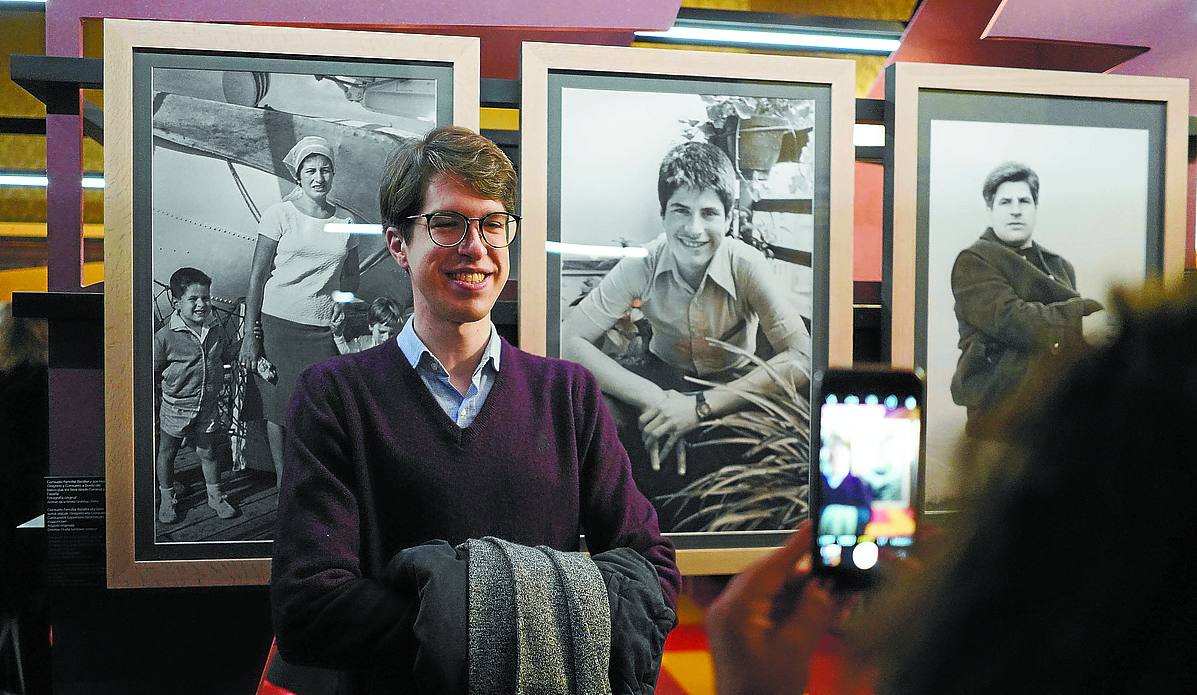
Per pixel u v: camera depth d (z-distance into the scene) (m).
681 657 1.78
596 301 1.67
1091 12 1.96
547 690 0.93
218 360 1.57
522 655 0.93
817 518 0.69
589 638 0.95
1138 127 1.82
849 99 1.73
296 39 1.58
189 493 1.56
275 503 1.58
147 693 1.69
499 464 1.11
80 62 1.60
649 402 1.69
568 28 1.82
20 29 2.85
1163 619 0.25
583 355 1.67
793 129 1.73
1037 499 0.27
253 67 1.58
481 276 1.13
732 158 1.71
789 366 1.72
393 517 1.09
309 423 1.09
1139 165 1.82
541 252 1.65
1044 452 0.28
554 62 1.65
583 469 1.19
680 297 1.70
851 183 1.73
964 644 0.28
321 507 1.04
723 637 0.60
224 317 1.57
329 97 1.60
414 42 1.62
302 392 1.12
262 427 1.58
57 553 1.57
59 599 1.66
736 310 1.71
